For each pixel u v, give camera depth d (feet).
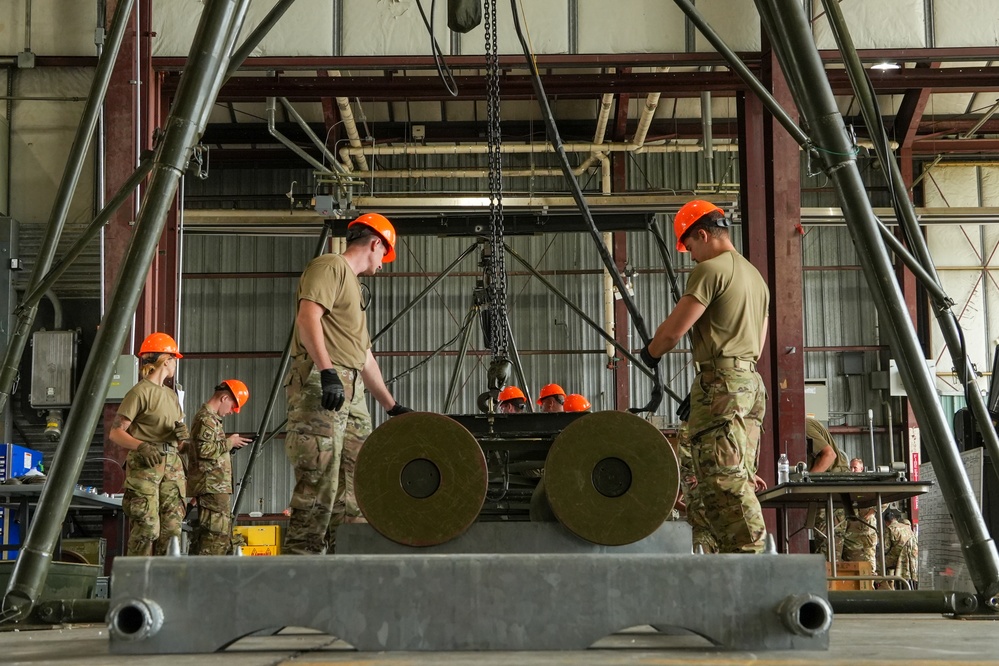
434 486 10.16
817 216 65.31
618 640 9.45
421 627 7.63
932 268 17.29
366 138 72.69
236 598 7.64
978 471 28.99
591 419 10.20
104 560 38.24
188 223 58.75
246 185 76.79
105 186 41.63
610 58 43.19
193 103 12.03
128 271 11.71
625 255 76.07
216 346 76.89
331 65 42.80
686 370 75.97
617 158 74.84
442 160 75.97
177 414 29.68
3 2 48.19
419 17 43.16
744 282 16.69
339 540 10.92
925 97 68.80
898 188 17.20
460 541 10.71
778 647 7.70
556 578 7.70
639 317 29.35
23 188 47.60
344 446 18.78
